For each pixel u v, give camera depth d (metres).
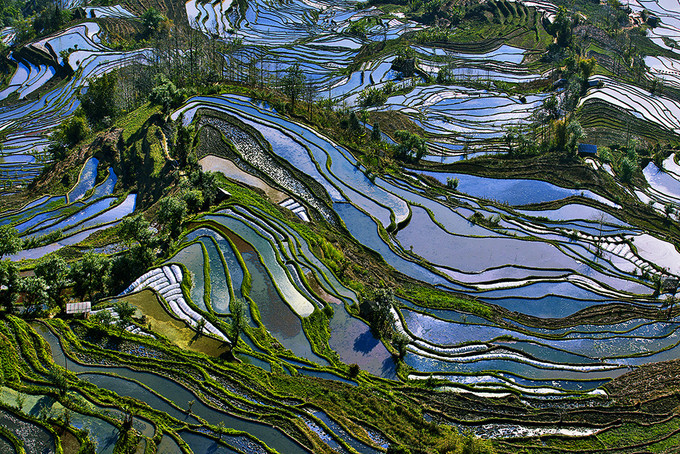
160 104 94.75
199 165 75.75
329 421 40.31
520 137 105.25
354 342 51.69
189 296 53.28
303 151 88.06
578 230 82.44
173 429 36.88
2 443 33.59
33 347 42.06
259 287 56.56
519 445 41.84
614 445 42.91
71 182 83.81
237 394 41.53
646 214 89.56
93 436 35.09
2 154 106.00
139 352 44.25
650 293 67.69
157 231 65.06
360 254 68.44
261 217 68.31
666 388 50.12
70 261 59.88
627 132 117.81
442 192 88.50
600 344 56.84
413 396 45.81
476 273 67.62
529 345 55.31
